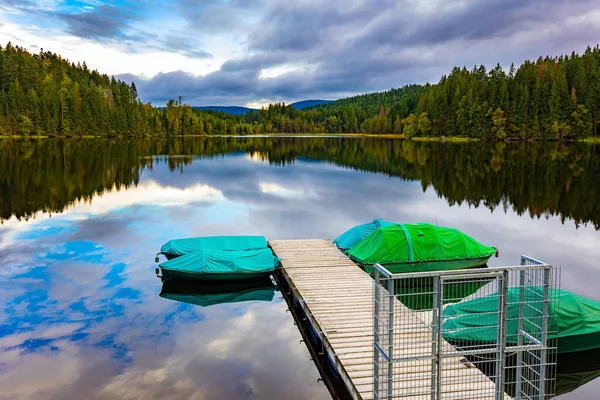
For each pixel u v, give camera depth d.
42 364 12.19
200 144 125.75
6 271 20.02
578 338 11.69
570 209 34.50
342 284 16.48
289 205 36.75
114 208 34.88
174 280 18.73
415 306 16.11
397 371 9.84
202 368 12.07
